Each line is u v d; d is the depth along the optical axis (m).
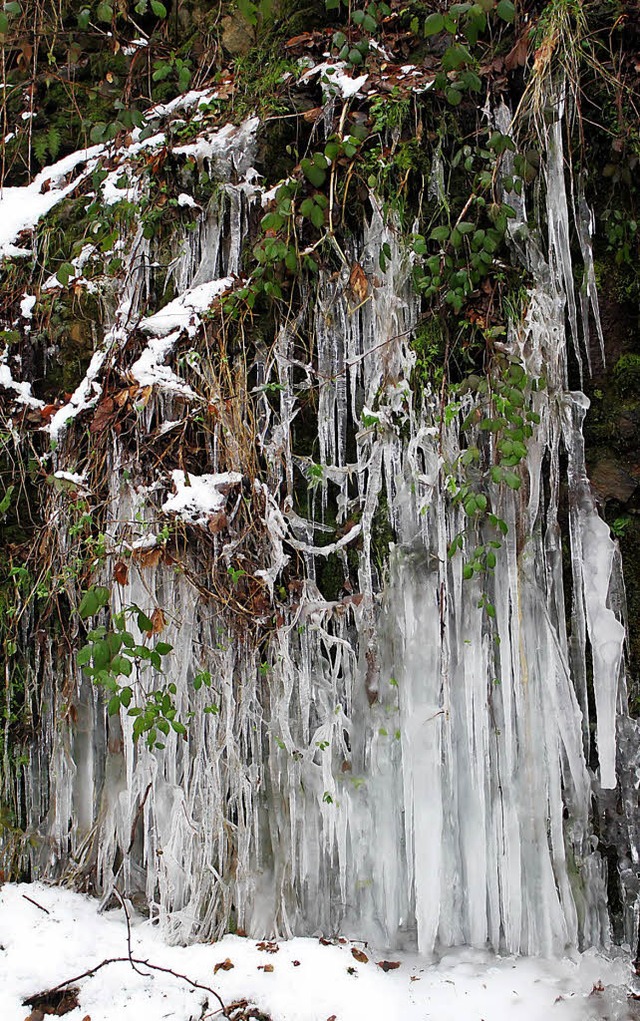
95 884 3.06
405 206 2.94
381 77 3.00
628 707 2.83
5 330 3.26
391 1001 2.41
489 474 2.84
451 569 2.84
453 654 2.82
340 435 3.00
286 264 2.85
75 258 3.24
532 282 2.88
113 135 3.21
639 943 2.71
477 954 2.69
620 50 2.95
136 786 3.00
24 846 3.16
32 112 3.60
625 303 2.94
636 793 2.79
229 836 2.91
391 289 2.92
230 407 2.98
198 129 3.22
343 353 2.99
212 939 2.79
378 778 2.83
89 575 3.06
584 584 2.84
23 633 3.22
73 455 3.14
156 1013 2.41
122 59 3.58
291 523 2.99
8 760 3.19
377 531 2.94
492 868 2.76
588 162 2.95
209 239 3.12
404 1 3.14
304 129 3.09
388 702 2.86
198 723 2.95
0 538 3.25
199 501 2.91
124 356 3.06
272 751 2.91
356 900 2.81
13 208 3.40
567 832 2.77
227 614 2.95
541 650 2.80
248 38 3.39
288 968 2.57
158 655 2.65
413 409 2.90
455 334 2.92
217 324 3.02
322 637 2.93
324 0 3.21
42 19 3.61
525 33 2.91
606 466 2.91
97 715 3.15
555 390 2.85
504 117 2.93
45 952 2.63
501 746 2.79
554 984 2.52
